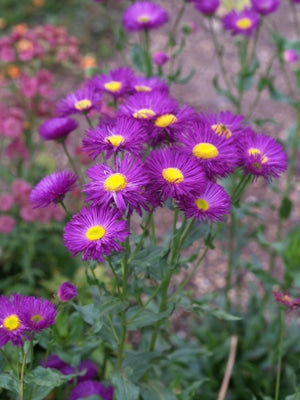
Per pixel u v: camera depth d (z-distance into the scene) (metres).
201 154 0.42
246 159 0.44
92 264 0.46
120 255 0.44
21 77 0.92
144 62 0.75
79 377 0.59
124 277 0.46
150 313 0.50
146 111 0.45
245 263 0.81
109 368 0.72
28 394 0.46
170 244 0.47
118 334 0.53
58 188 0.45
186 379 0.77
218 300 0.94
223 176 0.42
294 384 0.66
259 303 0.87
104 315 0.51
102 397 0.56
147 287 0.59
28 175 0.98
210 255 1.07
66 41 1.05
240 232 0.82
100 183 0.39
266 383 0.78
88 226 0.39
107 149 0.41
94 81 0.55
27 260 0.89
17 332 0.39
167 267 0.47
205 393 0.76
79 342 0.56
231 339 0.81
